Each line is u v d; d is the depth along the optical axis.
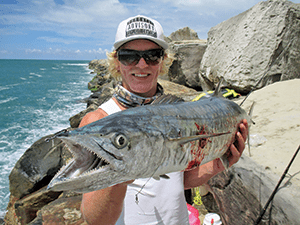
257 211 2.96
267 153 3.49
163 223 1.74
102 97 9.83
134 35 1.61
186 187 2.11
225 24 9.46
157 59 1.72
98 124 1.23
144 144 1.27
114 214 1.45
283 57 7.10
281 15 7.12
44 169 6.76
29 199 5.90
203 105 1.76
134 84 1.70
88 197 1.48
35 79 46.09
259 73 7.25
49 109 19.59
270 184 2.84
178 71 12.12
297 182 2.71
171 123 1.42
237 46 7.93
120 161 1.19
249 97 6.26
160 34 1.72
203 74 10.39
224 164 1.84
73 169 1.12
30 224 3.83
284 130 4.11
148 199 1.73
